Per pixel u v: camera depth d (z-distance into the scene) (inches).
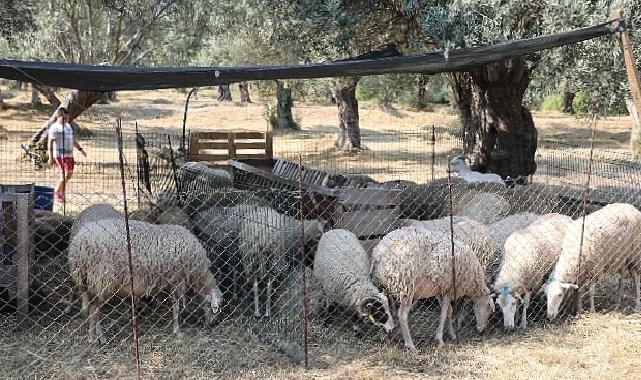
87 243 253.8
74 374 231.1
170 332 271.0
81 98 621.9
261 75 276.8
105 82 274.2
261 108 1651.1
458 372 243.4
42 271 292.5
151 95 2186.3
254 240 293.3
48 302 293.4
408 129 1279.5
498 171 506.0
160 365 241.3
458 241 278.2
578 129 1338.6
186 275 268.7
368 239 319.3
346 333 276.4
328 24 432.5
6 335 261.4
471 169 515.8
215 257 311.9
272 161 478.3
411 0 406.6
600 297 331.9
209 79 275.6
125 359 244.8
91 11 836.0
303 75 286.8
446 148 984.9
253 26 745.6
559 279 297.4
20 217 265.9
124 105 1663.4
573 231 300.7
